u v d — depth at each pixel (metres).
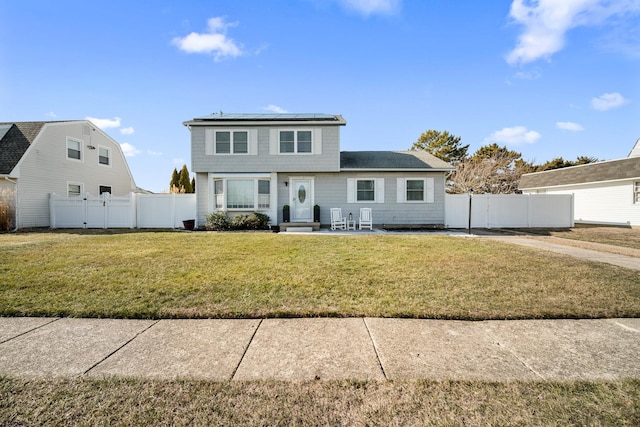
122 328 3.36
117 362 2.64
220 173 15.60
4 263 6.26
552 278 5.30
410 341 3.06
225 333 3.24
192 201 15.91
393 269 5.92
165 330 3.31
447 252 7.83
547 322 3.54
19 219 14.84
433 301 4.14
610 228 16.28
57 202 15.52
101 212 15.51
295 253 7.64
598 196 20.67
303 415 1.97
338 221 15.22
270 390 2.24
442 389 2.25
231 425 1.88
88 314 3.69
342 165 16.48
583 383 2.33
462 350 2.88
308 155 15.68
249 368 2.55
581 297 4.32
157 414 1.98
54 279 5.08
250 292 4.49
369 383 2.33
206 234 11.97
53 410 2.01
